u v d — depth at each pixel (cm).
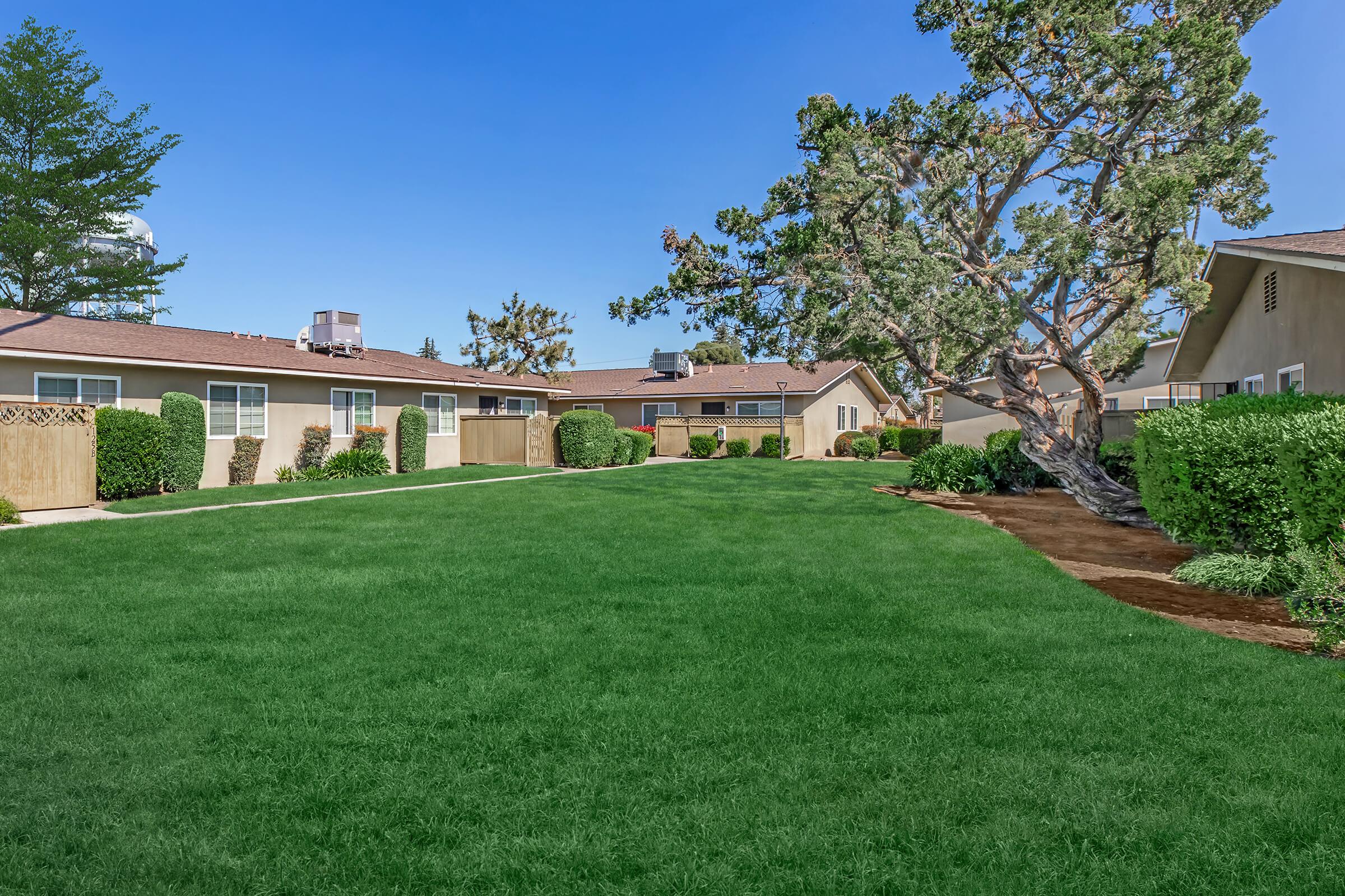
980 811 301
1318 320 1070
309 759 344
